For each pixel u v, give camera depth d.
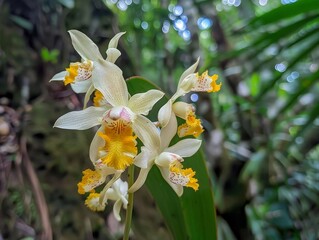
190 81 0.11
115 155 0.10
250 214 0.31
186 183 0.11
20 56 0.23
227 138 0.34
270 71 0.36
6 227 0.20
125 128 0.10
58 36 0.25
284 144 0.34
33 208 0.20
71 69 0.11
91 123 0.11
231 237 0.28
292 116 0.34
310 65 0.38
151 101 0.11
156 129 0.11
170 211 0.14
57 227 0.20
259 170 0.32
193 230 0.13
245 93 0.35
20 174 0.21
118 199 0.12
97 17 0.26
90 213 0.21
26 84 0.23
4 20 0.23
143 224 0.22
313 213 0.34
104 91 0.11
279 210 0.33
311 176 0.35
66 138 0.22
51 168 0.21
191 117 0.11
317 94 0.36
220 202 0.30
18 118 0.22
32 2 0.24
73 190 0.21
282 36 0.20
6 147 0.21
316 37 0.22
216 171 0.31
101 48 0.26
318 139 0.34
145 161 0.11
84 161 0.22
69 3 0.25
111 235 0.21
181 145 0.11
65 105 0.23
